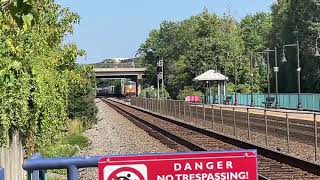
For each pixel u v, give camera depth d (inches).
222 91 3619.6
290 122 1055.0
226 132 1298.0
